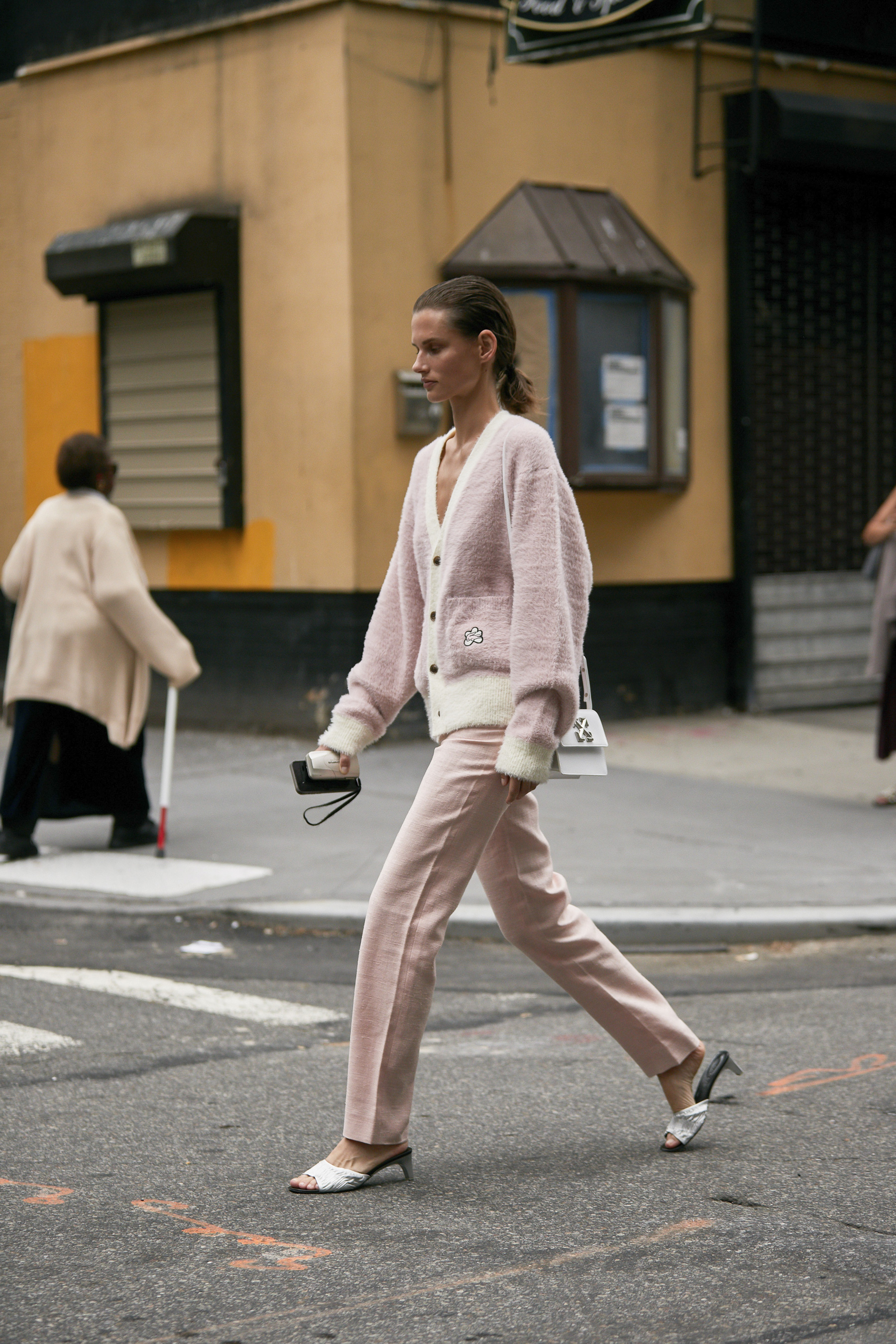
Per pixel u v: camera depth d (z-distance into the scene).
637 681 12.27
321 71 10.90
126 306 12.34
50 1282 3.32
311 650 11.36
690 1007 5.75
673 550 12.39
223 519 11.72
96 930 6.91
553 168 11.67
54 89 12.92
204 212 11.56
